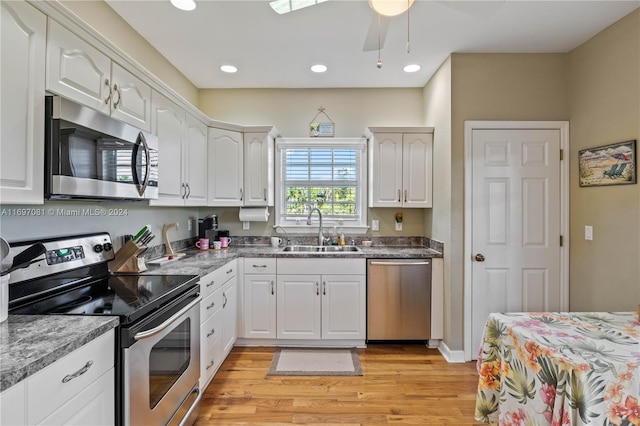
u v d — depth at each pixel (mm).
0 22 1096
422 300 2898
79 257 1738
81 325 1147
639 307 1532
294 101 3523
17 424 823
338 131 3520
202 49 2600
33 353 914
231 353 2830
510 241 2689
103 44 1610
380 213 3510
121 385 1242
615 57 2215
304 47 2570
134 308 1338
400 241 3488
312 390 2262
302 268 2906
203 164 2969
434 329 2895
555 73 2674
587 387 1077
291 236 3512
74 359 1017
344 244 3408
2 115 1107
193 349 1853
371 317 2910
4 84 1112
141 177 1829
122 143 1691
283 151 3578
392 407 2078
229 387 2293
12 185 1152
